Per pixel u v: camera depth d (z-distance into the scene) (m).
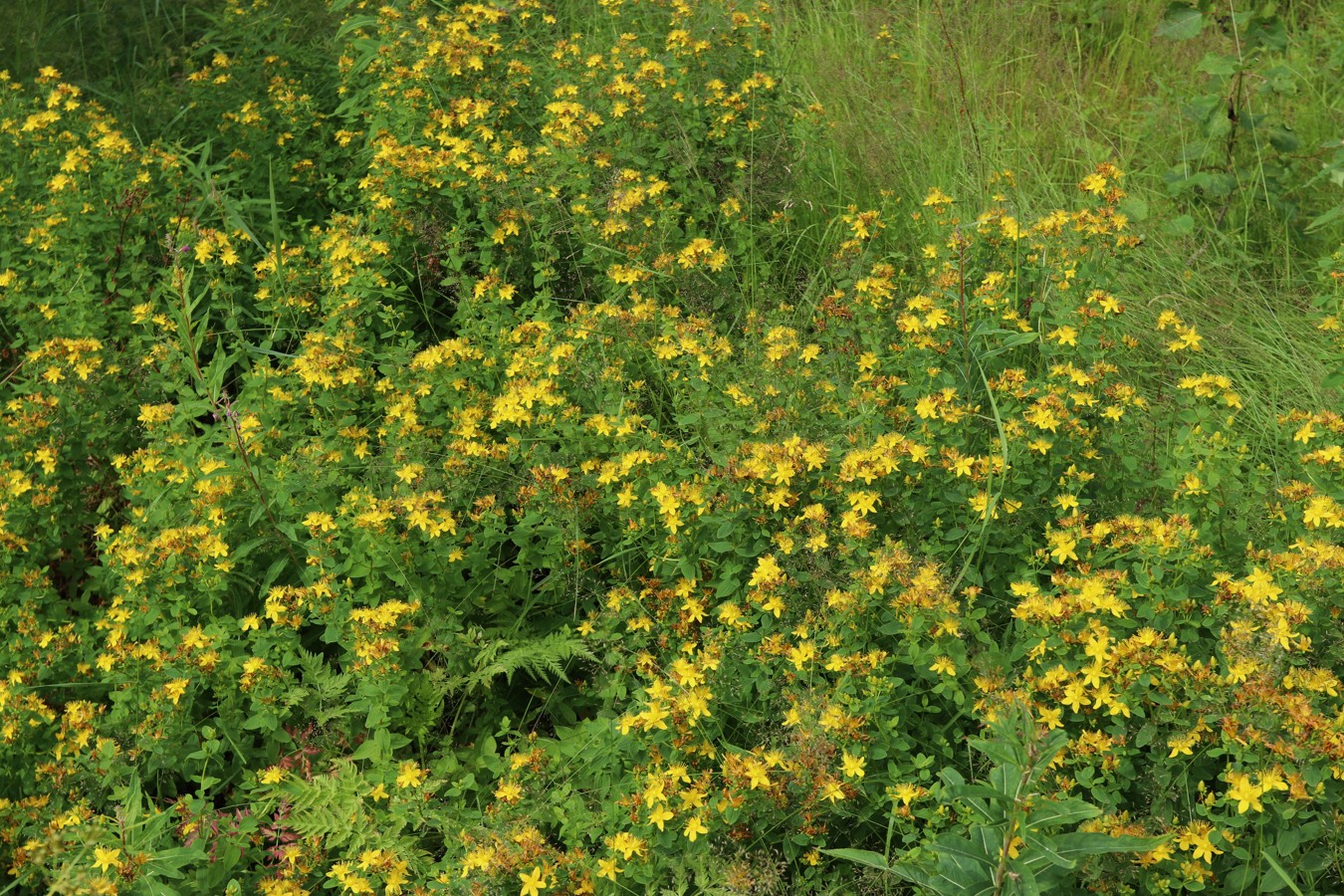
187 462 3.66
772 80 4.84
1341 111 5.61
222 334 4.59
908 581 2.76
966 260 3.97
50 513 3.74
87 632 3.46
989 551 3.09
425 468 3.53
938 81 5.92
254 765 3.22
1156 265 4.80
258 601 3.55
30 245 4.68
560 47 5.29
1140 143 5.66
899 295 4.26
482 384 4.04
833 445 3.28
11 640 3.36
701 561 3.25
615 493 3.41
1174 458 3.30
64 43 6.45
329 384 3.87
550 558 3.47
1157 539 2.72
